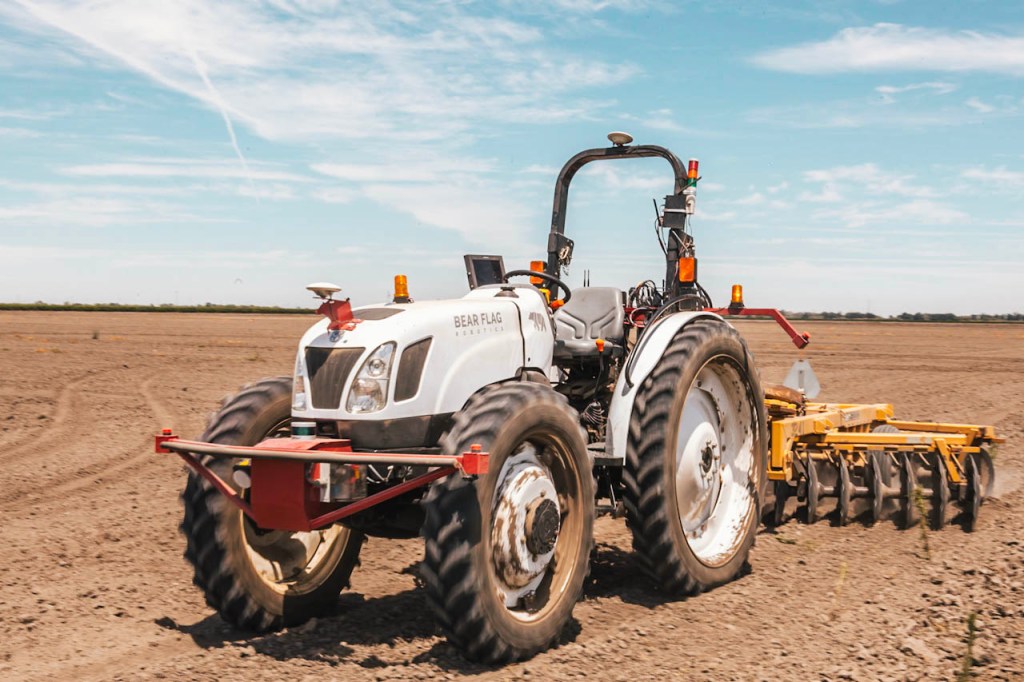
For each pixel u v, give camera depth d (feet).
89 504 23.15
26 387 46.11
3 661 13.09
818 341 118.21
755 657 13.08
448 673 12.57
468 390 14.43
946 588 16.11
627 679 12.30
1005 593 15.65
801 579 17.25
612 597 16.31
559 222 20.42
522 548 13.37
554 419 13.75
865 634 13.94
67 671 12.70
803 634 14.06
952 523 21.68
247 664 12.90
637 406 16.22
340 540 15.80
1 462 28.37
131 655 13.34
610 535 21.04
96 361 62.28
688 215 19.26
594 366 19.16
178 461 29.04
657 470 15.80
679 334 17.16
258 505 12.70
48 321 146.10
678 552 16.01
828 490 21.63
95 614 15.20
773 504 21.26
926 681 12.05
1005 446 32.58
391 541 20.29
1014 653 12.99
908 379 59.00
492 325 15.23
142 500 23.67
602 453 16.49
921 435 21.47
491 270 18.69
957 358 80.64
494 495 13.10
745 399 18.89
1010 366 70.79
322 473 12.59
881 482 21.38
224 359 66.13
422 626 14.71
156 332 109.91
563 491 14.43
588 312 19.35
